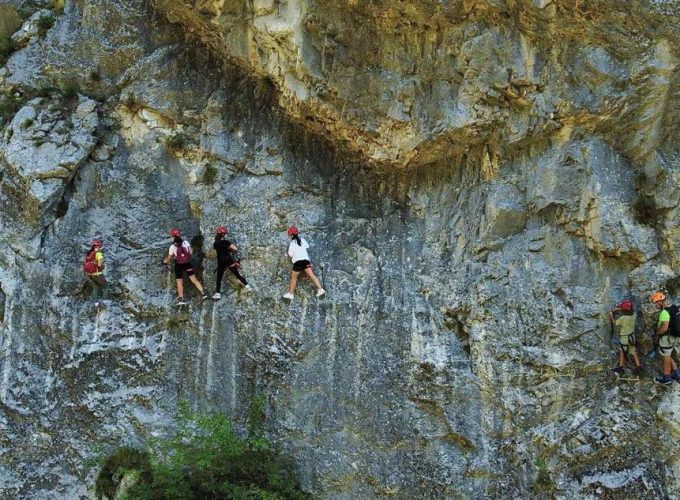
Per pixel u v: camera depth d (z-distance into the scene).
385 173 14.48
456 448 13.11
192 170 14.97
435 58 13.05
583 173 12.86
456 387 13.09
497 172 13.48
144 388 14.26
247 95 15.01
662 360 12.29
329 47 13.11
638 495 12.06
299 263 13.65
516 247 13.30
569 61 12.52
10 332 14.65
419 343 13.35
